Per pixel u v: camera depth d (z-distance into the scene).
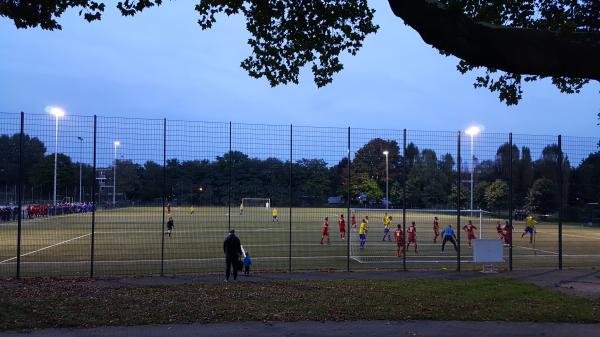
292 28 9.72
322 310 10.66
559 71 4.93
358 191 41.72
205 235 32.94
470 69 10.42
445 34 5.10
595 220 40.69
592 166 30.23
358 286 13.64
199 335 8.75
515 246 30.36
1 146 20.33
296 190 26.48
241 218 46.09
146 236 31.59
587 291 13.42
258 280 14.99
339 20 9.79
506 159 28.80
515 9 8.25
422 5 5.15
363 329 9.24
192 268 18.11
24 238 29.28
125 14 9.22
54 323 9.31
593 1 7.44
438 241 32.69
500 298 12.11
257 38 10.34
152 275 16.08
